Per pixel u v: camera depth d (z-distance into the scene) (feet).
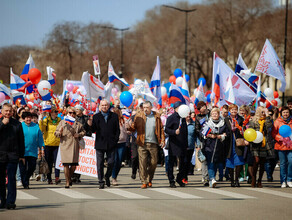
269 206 55.11
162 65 387.34
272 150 71.67
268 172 81.15
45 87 84.23
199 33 334.44
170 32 419.54
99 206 53.42
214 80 99.40
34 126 69.05
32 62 96.48
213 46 327.88
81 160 76.28
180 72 121.49
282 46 302.04
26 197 59.88
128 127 71.26
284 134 70.38
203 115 77.71
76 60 422.82
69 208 52.06
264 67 97.19
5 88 96.27
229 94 91.40
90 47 429.79
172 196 61.77
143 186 70.13
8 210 50.93
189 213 49.93
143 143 69.97
